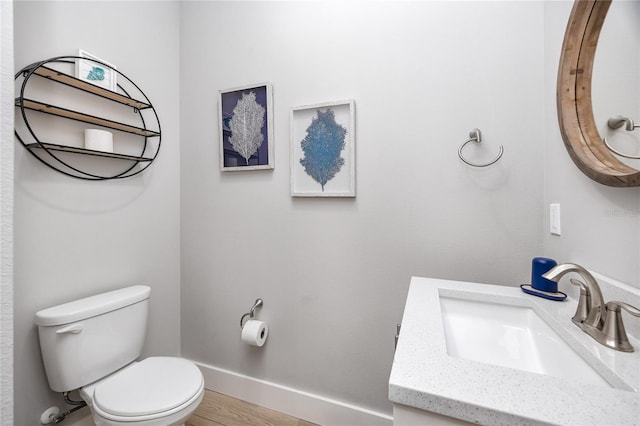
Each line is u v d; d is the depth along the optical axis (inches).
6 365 34.0
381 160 52.0
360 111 53.1
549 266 36.1
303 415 58.3
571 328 26.5
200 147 68.3
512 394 17.5
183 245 70.8
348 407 55.0
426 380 19.0
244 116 62.2
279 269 60.8
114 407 38.0
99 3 53.0
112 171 55.8
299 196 57.7
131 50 58.9
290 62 58.4
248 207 63.4
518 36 43.8
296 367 59.7
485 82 45.6
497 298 36.7
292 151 57.8
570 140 32.3
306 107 56.0
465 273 47.6
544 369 28.5
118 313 49.8
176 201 70.2
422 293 37.0
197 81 68.2
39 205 45.2
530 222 43.8
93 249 52.8
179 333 71.6
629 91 24.1
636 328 24.3
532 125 43.3
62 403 48.0
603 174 26.2
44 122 45.8
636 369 20.2
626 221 25.4
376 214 52.8
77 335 44.1
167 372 46.4
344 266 55.4
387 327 52.7
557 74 37.9
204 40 67.1
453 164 47.8
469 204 47.0
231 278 65.6
